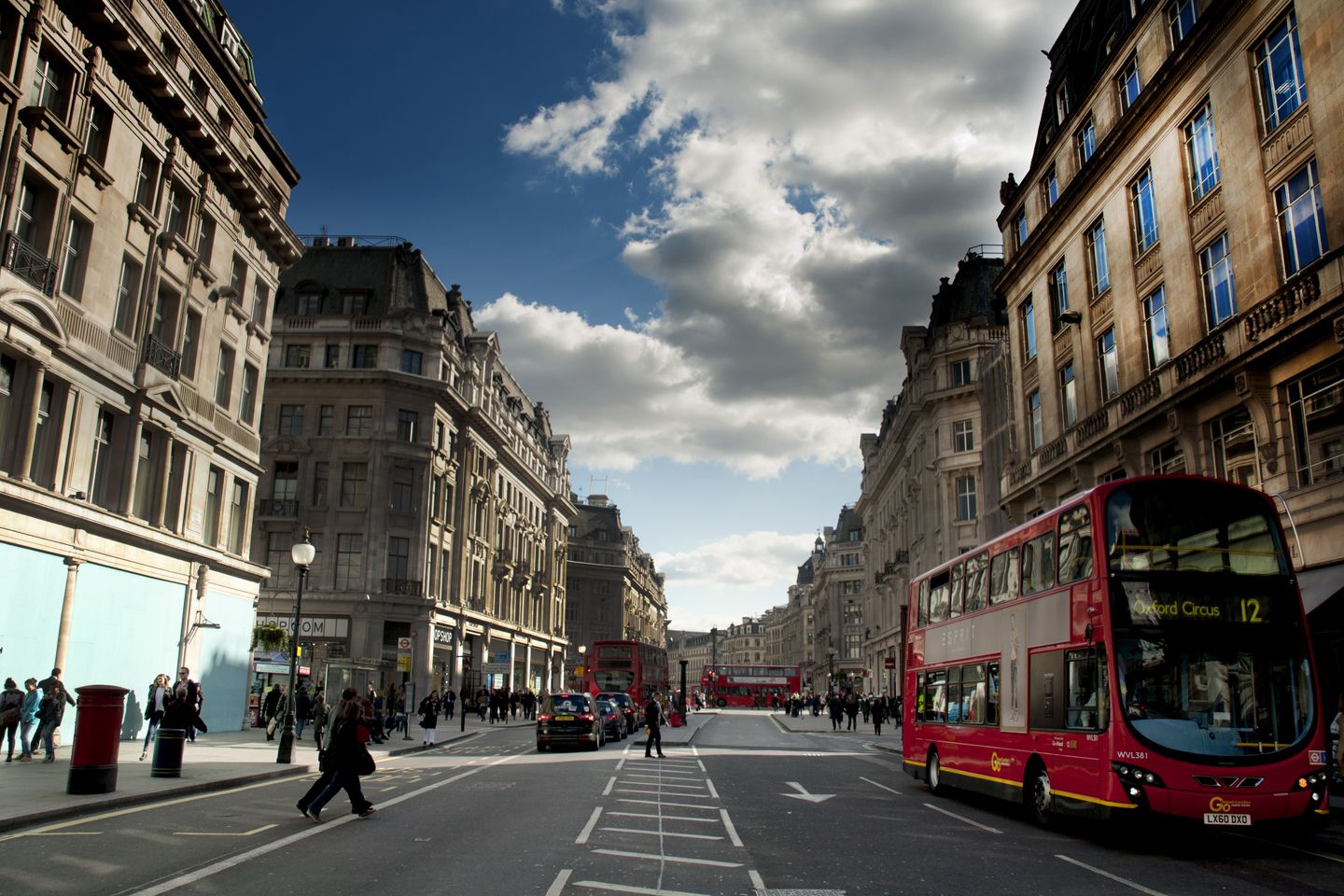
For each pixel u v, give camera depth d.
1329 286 17.27
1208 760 11.44
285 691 30.77
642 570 140.62
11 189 20.81
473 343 63.28
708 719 66.31
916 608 21.42
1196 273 22.33
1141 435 24.38
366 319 53.75
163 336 27.95
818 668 136.50
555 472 89.69
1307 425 18.47
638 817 13.89
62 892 7.93
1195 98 22.23
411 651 51.94
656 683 55.19
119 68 24.77
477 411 60.06
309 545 22.22
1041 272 31.83
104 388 24.53
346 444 52.28
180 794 15.26
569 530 117.38
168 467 27.91
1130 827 11.59
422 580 53.03
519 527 75.50
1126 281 25.58
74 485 23.22
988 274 55.88
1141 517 12.62
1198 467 21.70
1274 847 12.33
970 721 17.09
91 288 23.83
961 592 18.25
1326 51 17.66
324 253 57.22
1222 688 11.88
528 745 34.03
